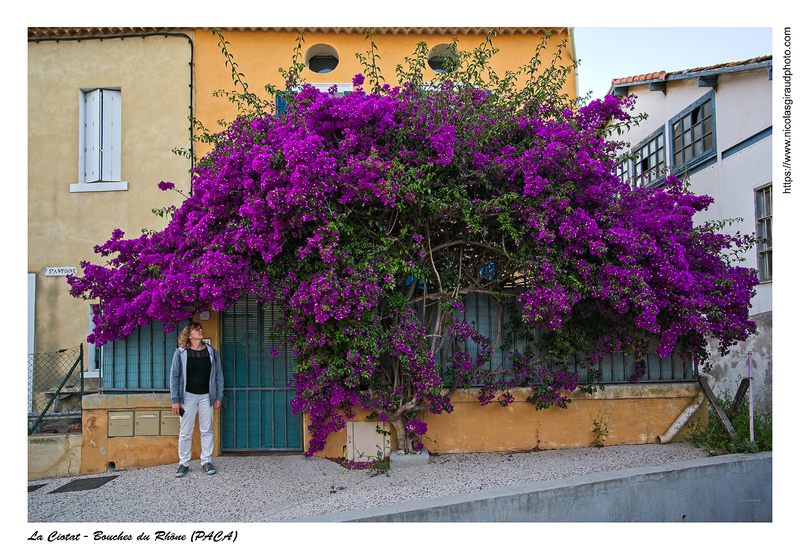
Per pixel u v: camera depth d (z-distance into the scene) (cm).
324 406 570
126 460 614
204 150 827
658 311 526
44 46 845
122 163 833
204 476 557
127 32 841
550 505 434
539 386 608
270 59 845
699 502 483
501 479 507
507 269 591
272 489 522
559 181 533
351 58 851
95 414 620
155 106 837
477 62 587
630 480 461
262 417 647
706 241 624
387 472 554
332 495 500
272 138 539
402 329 535
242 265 522
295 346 547
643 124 1100
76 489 547
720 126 851
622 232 527
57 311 810
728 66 795
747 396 660
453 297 566
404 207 514
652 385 634
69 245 820
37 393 791
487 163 539
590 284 531
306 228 514
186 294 530
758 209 780
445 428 617
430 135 509
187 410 562
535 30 848
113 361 630
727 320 564
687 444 610
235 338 653
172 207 646
